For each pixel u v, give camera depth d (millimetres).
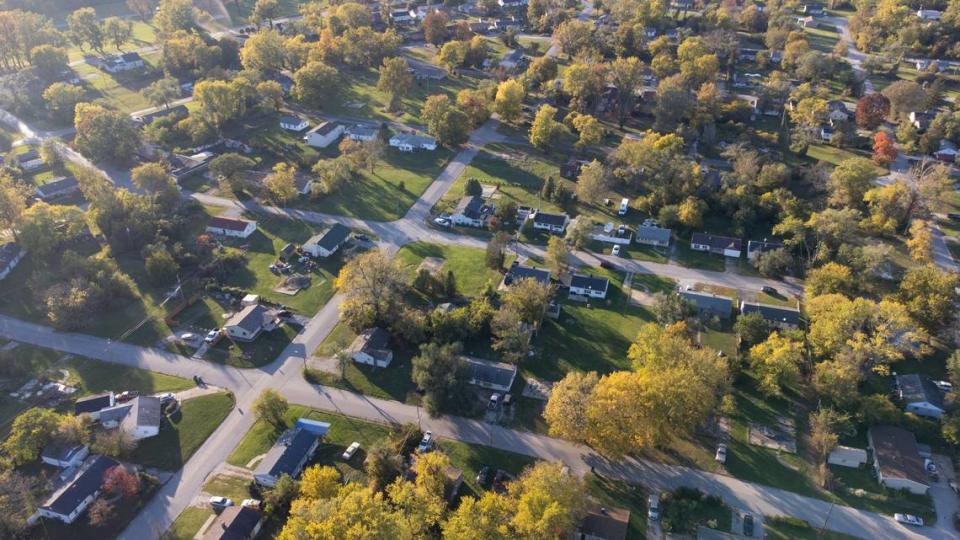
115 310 148000
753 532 99000
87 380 128750
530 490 93188
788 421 119062
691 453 112875
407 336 135375
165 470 109875
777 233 173375
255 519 98750
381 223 182125
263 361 133625
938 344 137000
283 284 156750
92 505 103375
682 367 113312
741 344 136250
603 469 109938
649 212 186625
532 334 139375
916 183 179000
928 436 114500
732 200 181625
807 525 99938
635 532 99375
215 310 148375
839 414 117438
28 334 140875
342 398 124688
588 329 142375
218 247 168125
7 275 158625
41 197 186875
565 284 156500
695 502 102875
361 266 138500
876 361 125125
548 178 193500
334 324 144125
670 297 143250
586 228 167000
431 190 199125
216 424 118812
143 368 131750
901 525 100625
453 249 170750
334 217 184750
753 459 111625
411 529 91562
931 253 163000
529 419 119938
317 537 85500
